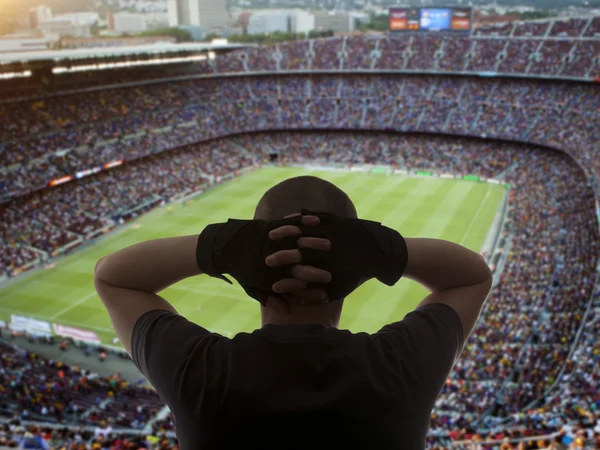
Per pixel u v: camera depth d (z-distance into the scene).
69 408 30.52
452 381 31.17
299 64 103.44
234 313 43.38
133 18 117.69
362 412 2.02
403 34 100.38
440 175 82.00
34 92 76.62
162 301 2.54
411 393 2.11
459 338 2.40
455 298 2.50
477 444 18.62
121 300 2.47
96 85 85.56
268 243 2.14
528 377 30.50
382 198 71.62
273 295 2.15
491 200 69.94
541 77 90.00
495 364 32.56
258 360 2.11
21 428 23.73
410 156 89.44
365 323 41.19
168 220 65.31
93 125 80.00
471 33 98.69
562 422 22.16
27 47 80.00
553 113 87.25
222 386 2.06
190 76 98.94
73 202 66.88
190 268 2.34
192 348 2.20
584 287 40.03
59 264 54.25
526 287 43.44
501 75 92.81
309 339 2.15
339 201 2.43
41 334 42.16
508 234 58.09
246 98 102.38
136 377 36.72
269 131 99.50
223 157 89.88
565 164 78.31
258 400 2.01
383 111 98.00
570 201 62.56
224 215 66.50
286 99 102.38
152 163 81.06
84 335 41.12
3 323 43.41
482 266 2.57
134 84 90.38
